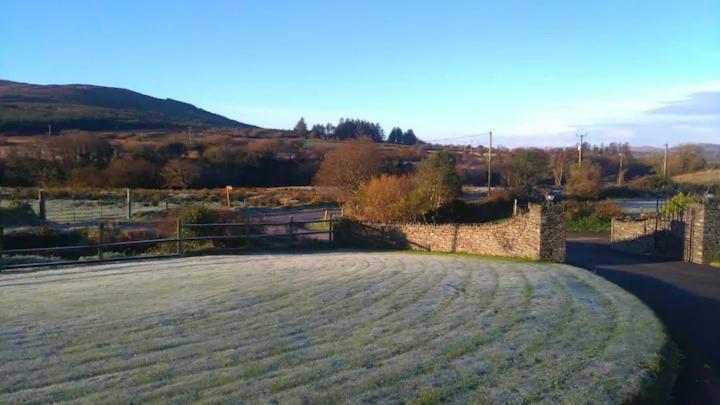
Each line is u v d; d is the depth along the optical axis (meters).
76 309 9.41
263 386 6.08
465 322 8.98
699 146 73.94
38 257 16.08
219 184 59.97
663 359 7.48
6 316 8.87
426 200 27.16
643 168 78.44
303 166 67.50
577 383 6.42
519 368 6.84
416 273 14.27
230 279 12.81
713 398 6.61
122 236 19.50
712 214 17.75
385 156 51.53
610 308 10.27
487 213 36.06
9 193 38.41
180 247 18.11
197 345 7.48
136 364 6.70
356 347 7.53
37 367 6.54
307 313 9.38
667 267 16.88
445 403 5.76
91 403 5.55
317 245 22.42
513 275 14.11
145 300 10.21
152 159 59.72
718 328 9.62
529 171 56.44
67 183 49.78
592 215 32.84
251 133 113.31
